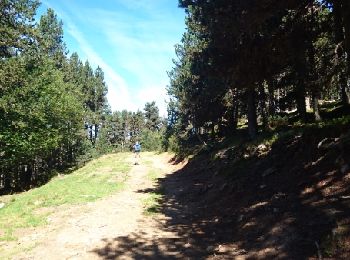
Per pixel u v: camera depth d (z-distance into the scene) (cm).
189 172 2862
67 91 5084
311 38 1341
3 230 1222
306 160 1238
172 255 916
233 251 868
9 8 2945
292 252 746
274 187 1205
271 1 1144
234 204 1277
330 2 1253
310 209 895
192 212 1393
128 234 1120
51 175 4475
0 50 3097
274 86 2197
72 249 987
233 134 3581
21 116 3447
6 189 4066
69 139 5231
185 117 4728
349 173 955
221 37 1473
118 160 4606
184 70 3938
